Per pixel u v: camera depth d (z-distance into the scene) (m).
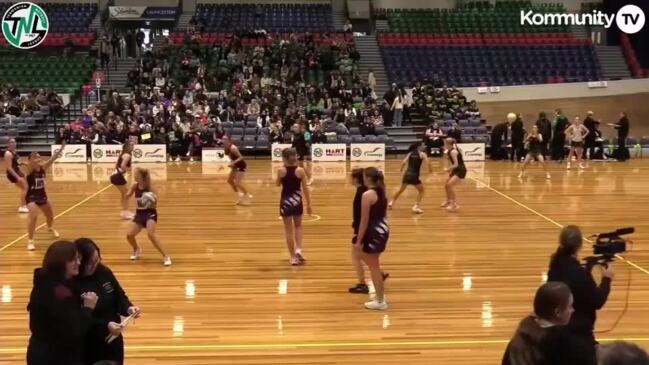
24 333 6.05
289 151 8.45
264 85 25.27
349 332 6.14
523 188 15.61
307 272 8.31
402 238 10.24
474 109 24.59
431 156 22.56
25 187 10.68
